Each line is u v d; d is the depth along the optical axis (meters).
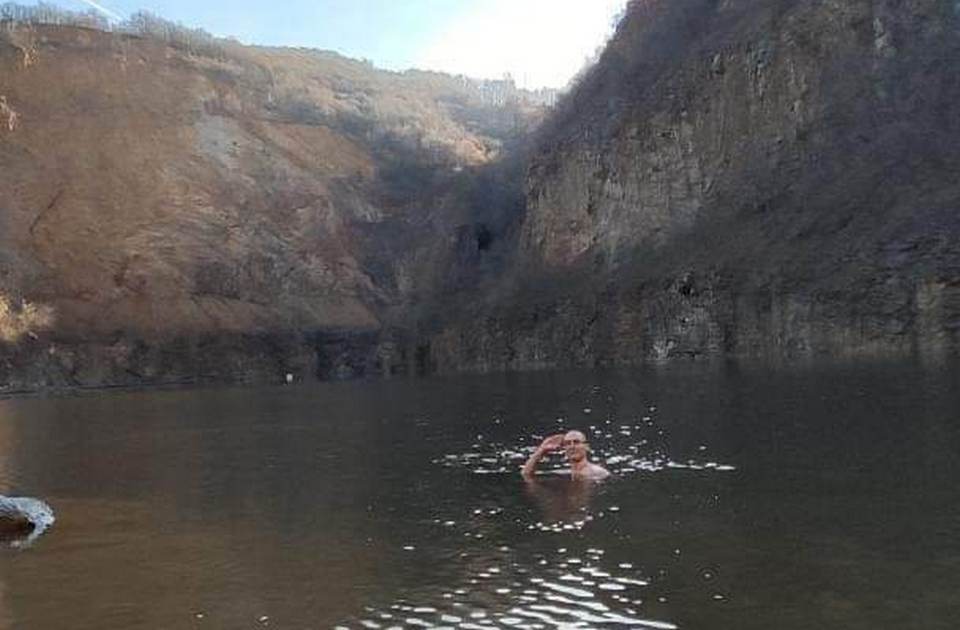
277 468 24.47
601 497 17.58
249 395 64.12
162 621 11.68
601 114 89.94
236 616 11.69
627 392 41.97
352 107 175.38
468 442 27.89
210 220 121.69
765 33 74.69
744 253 65.50
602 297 74.75
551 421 32.16
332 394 59.44
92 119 126.81
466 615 11.20
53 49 135.38
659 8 95.75
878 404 28.11
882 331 53.91
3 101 120.31
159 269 110.88
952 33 67.38
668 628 10.34
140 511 19.02
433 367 93.50
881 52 69.31
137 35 152.38
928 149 61.84
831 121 68.75
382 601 11.91
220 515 18.16
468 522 16.20
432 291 107.19
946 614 10.17
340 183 140.88
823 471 18.30
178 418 44.91
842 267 58.12
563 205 89.06
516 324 82.00
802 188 67.19
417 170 150.62
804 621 10.23
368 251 127.81
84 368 92.56
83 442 34.38
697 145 77.56
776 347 59.62
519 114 193.25
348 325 113.19
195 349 100.06
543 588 11.99
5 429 42.16
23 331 92.44
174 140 131.75
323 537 15.69
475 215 112.62
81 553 15.45
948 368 38.88
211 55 164.25
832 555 12.54
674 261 71.50
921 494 15.71
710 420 28.09
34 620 11.98
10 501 17.94
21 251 105.69
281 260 120.31
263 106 156.38
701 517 15.20
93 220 114.06
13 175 114.19
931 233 55.12
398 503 18.41
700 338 64.62
